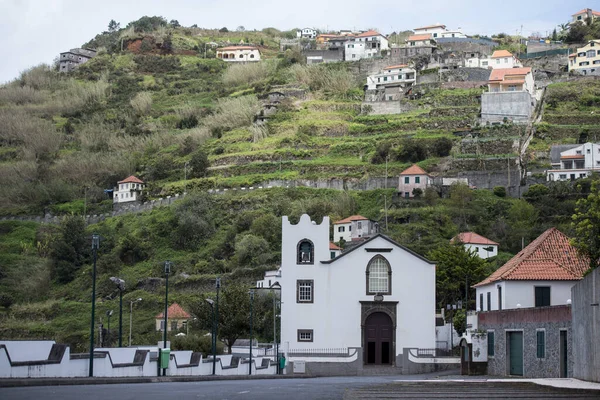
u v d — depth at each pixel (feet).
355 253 295.89
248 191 603.26
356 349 281.33
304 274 295.48
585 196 511.40
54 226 633.20
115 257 547.49
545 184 538.88
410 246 444.96
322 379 202.49
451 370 273.75
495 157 593.01
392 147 634.02
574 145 589.73
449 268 357.61
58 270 545.44
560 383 135.33
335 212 547.90
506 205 520.83
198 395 111.24
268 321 376.68
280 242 522.88
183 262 531.50
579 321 155.02
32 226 634.84
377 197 566.77
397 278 293.84
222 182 629.92
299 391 125.90
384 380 187.83
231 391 122.52
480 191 548.72
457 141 630.33
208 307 332.60
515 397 108.06
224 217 577.43
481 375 228.43
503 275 233.55
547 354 189.37
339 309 293.23
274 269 462.60
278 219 542.98
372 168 609.42
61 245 557.74
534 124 638.53
